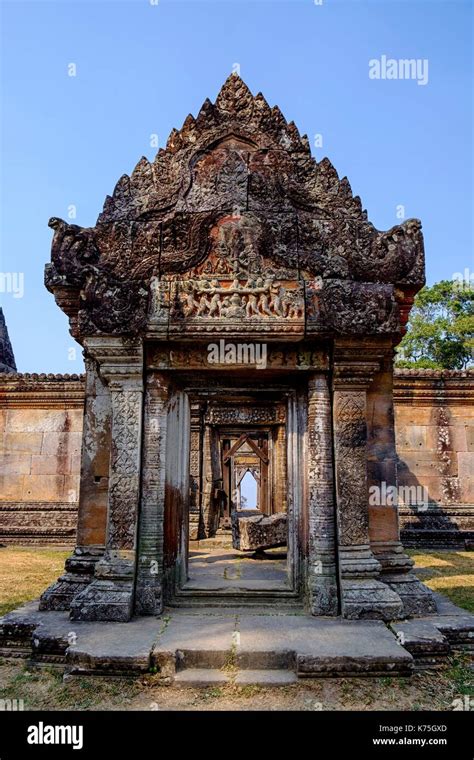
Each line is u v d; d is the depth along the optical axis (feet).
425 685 15.15
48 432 50.90
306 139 22.56
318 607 19.29
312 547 20.11
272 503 46.80
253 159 21.99
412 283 21.38
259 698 14.38
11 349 63.05
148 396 20.76
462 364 84.12
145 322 19.81
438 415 49.96
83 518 21.40
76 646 15.92
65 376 50.37
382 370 22.34
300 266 20.75
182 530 21.89
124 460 20.12
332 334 19.99
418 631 17.48
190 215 21.17
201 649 15.72
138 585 19.40
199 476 45.62
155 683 14.99
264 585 21.97
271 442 47.91
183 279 20.65
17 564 36.55
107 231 21.45
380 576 20.68
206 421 46.70
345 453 20.29
